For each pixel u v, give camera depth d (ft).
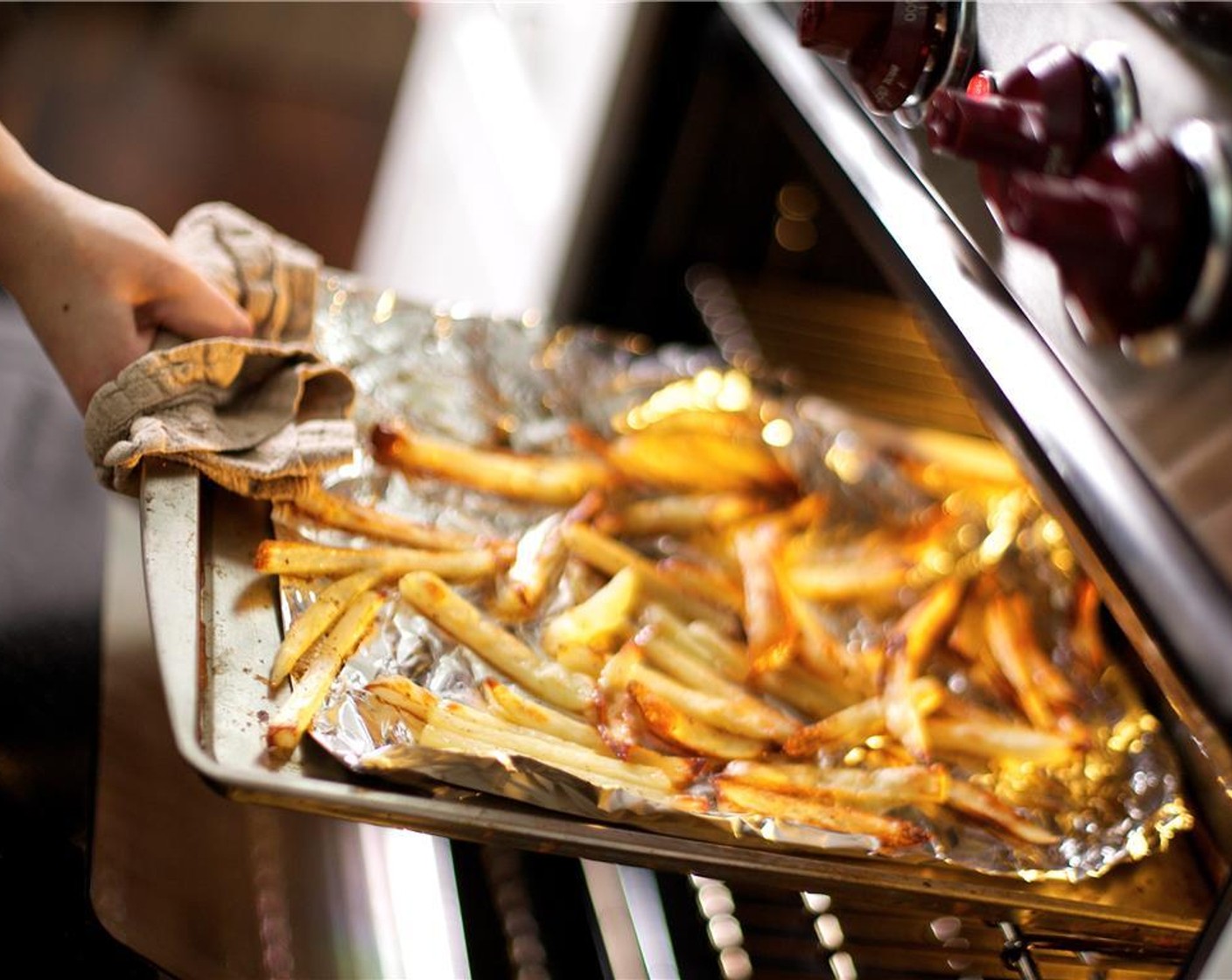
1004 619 5.08
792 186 6.29
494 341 5.61
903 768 4.59
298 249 5.24
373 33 10.18
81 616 5.05
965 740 4.77
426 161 9.16
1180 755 4.88
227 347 4.77
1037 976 4.43
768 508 5.40
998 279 4.39
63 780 4.71
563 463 5.31
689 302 6.49
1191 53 3.87
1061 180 3.97
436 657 4.67
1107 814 4.67
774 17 5.41
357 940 4.68
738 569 5.17
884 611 5.17
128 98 9.76
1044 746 4.75
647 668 4.77
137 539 5.30
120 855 4.56
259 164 10.20
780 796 4.53
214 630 4.51
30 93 9.46
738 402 5.67
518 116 7.59
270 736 4.30
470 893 4.81
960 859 4.47
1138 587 4.00
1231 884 3.93
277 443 4.79
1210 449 3.85
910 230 4.63
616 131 6.40
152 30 9.70
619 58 6.38
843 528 5.42
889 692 4.77
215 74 10.00
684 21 6.21
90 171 9.68
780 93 5.42
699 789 4.50
